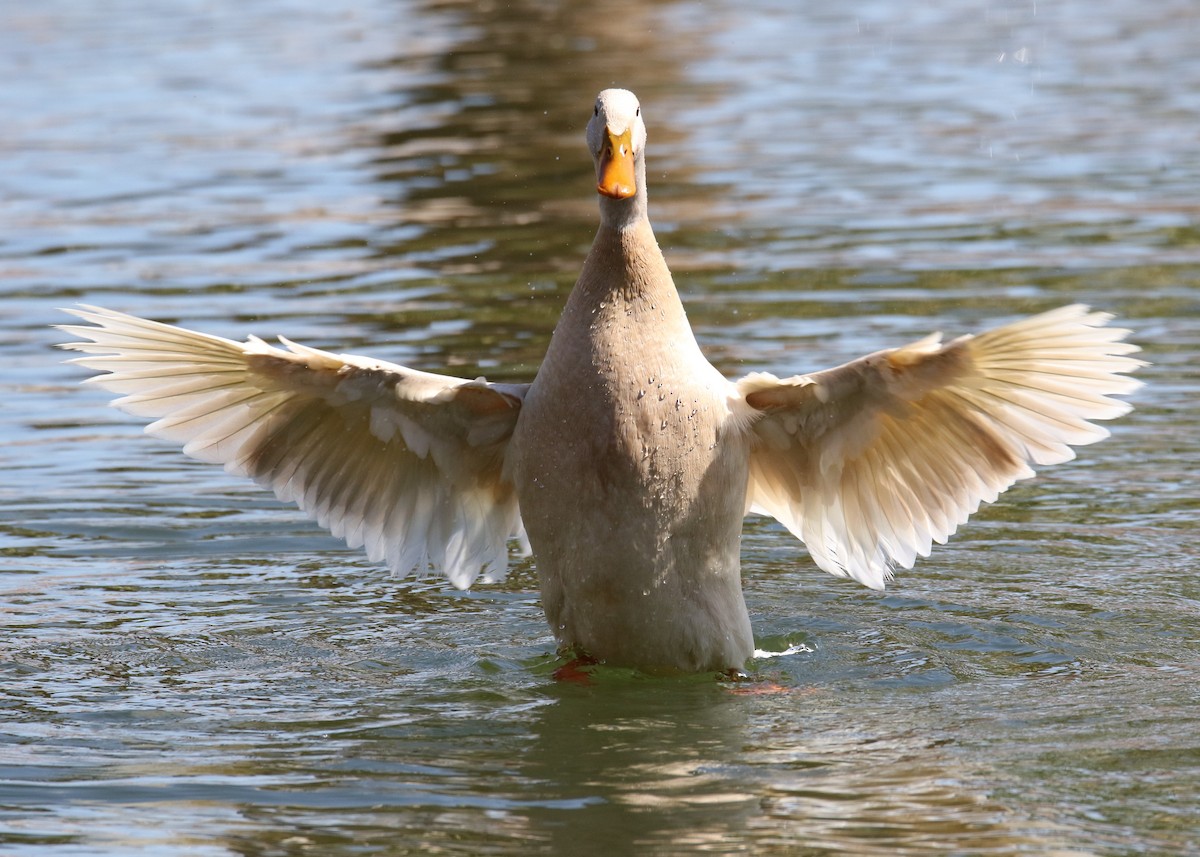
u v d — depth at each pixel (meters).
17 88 35.84
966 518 10.90
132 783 8.77
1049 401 10.14
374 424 11.04
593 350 10.21
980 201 25.03
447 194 26.08
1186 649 11.03
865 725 9.67
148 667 10.95
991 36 41.56
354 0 49.62
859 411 10.71
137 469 15.24
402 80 36.12
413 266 21.91
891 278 20.78
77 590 12.45
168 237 23.81
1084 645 11.18
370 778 8.84
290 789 8.68
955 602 12.17
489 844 7.89
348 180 27.22
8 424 16.42
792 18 45.41
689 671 10.73
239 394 10.86
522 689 10.55
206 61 38.97
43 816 8.28
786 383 10.51
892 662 11.01
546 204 25.27
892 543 11.22
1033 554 13.07
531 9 46.38
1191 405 16.22
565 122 31.34
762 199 25.55
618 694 10.42
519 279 21.08
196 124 32.00
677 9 46.88
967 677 10.63
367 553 11.63
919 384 10.36
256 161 28.77
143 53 40.09
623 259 10.27
